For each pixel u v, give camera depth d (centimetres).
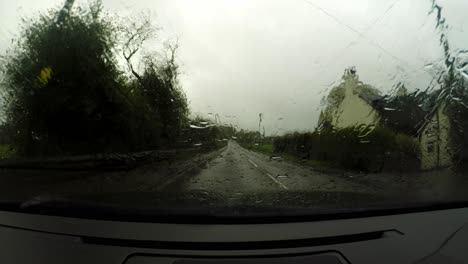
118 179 772
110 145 959
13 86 741
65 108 796
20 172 626
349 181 764
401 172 960
